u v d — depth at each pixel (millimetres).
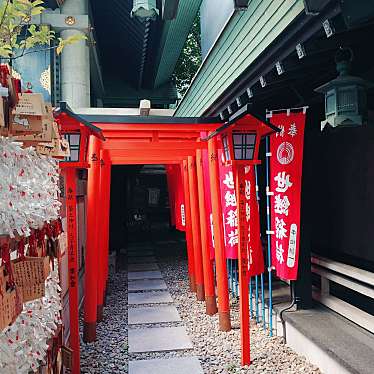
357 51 3592
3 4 2391
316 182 6430
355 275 4301
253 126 4113
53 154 2686
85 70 8328
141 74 13242
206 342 5043
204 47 7785
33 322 2352
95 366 4402
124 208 12789
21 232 2023
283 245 4453
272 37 3355
